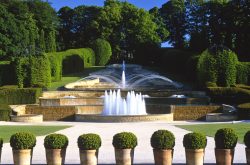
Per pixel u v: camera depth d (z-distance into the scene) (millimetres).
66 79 52156
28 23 65125
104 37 73125
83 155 12008
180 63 56406
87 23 80875
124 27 73625
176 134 19531
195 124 24797
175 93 37812
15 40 59469
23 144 12023
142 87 44406
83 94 38094
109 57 68562
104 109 30891
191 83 49031
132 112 31016
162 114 28625
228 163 11812
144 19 71625
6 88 37062
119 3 77000
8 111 28359
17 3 65938
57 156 12031
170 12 78188
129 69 61281
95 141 12023
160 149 11812
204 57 39656
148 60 70125
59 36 80062
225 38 59281
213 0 68000
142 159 13898
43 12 72500
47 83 42844
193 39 61188
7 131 21062
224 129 11906
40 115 28500
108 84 47844
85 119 28625
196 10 76750
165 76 54719
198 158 11781
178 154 14633
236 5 56656
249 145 11812
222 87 36188
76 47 80688
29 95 36094
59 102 33875
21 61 41469
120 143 11945
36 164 13102
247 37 54188
